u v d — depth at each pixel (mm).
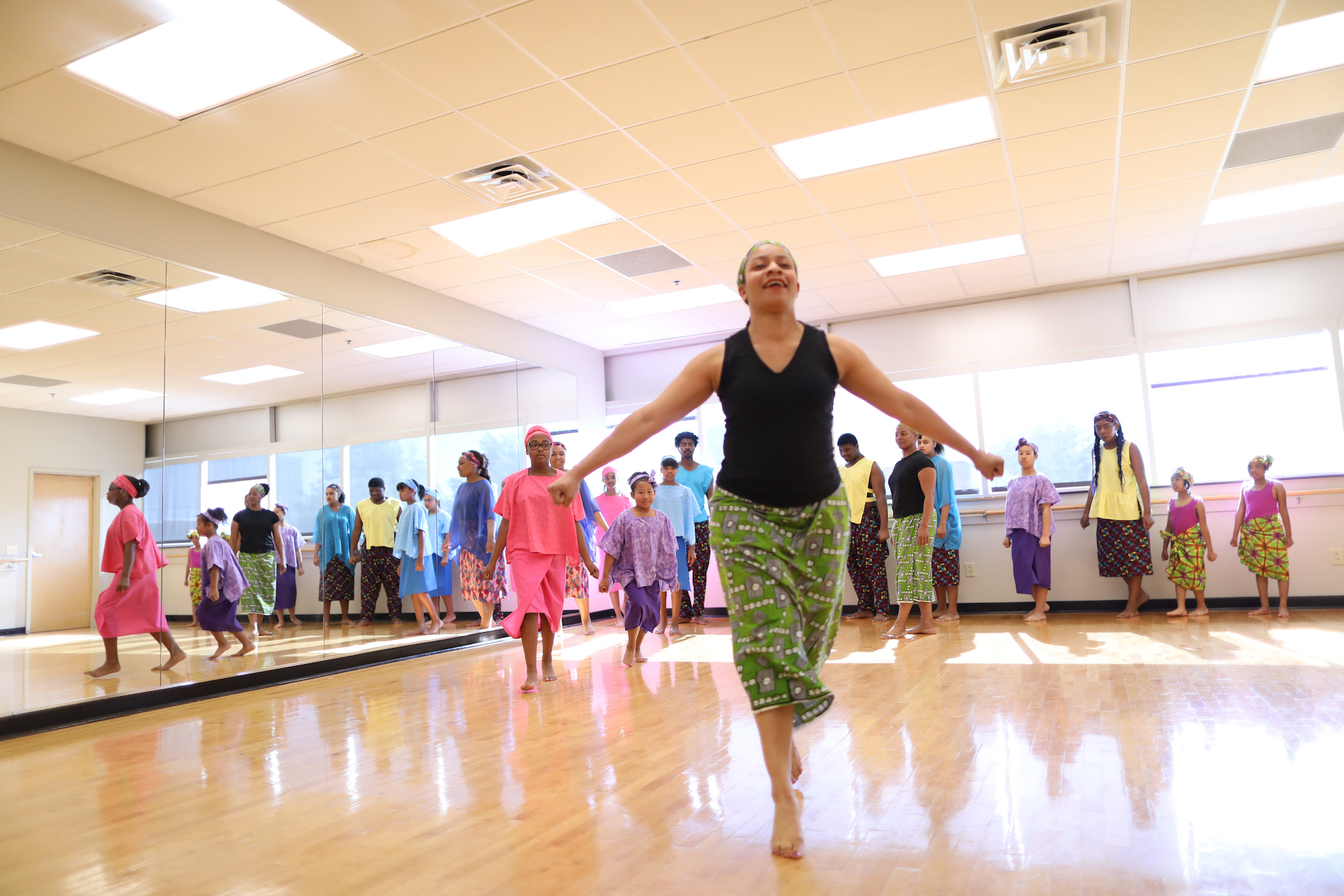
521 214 5824
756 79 4191
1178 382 7660
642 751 3062
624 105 4379
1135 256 7309
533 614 4688
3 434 4438
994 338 8359
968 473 8281
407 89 4102
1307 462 7184
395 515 6738
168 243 5191
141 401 5062
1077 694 3729
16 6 3307
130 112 4148
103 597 4746
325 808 2549
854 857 1918
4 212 4398
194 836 2342
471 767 2967
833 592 1993
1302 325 7262
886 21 3766
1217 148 5211
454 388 7574
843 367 1958
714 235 6383
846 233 6477
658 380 9961
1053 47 4008
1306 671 4031
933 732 3137
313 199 5301
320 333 6301
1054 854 1873
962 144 5074
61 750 3639
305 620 5871
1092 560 7664
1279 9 3801
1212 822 2033
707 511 8320
